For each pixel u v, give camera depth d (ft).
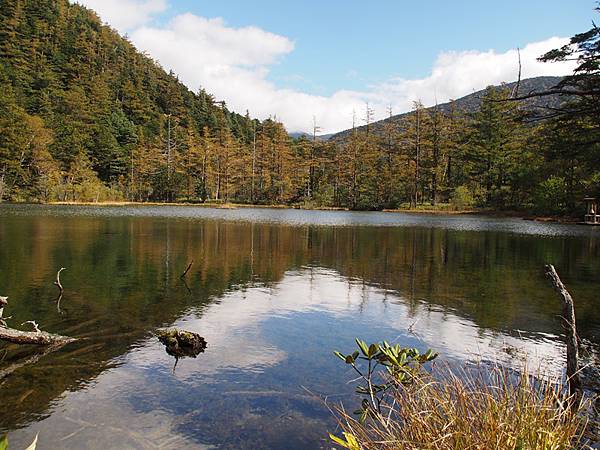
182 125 294.25
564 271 37.35
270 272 35.45
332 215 128.67
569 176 108.99
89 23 351.25
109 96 257.75
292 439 10.80
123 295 26.23
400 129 185.88
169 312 22.66
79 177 176.55
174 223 84.79
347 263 41.04
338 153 205.26
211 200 198.80
